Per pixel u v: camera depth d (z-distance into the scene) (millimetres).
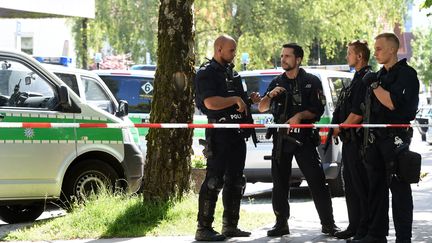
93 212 19078
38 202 21016
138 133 28109
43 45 87562
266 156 26984
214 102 17125
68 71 27891
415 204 25281
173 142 20266
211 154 17266
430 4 25703
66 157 21141
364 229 16922
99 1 85312
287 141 18016
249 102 17953
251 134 17797
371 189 16453
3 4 31922
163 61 20359
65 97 20812
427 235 18250
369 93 16156
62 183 21328
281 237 18062
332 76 28391
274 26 83500
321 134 26547
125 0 85062
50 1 34188
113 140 22266
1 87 20422
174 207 19578
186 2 20375
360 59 17188
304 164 18125
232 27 82062
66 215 20078
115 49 86750
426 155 55406
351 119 16922
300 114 18000
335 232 18219
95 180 21859
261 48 83062
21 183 20359
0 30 77938
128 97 31094
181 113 20406
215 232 17531
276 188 18219
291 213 23172
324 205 18188
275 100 18391
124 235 18094
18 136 20312
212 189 17359
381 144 15859
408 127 15859
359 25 85875
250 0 82000
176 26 20281
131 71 31484
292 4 83562
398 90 15578
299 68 18328
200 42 82250
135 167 22734
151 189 20219
